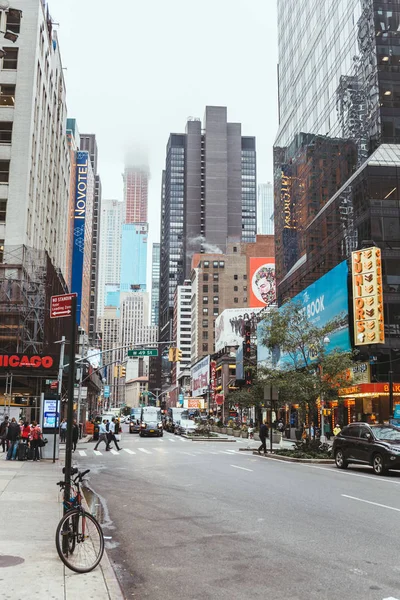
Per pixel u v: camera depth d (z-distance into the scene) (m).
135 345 36.72
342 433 23.20
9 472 18.94
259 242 158.00
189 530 10.08
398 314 46.47
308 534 9.53
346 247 54.28
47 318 51.06
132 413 70.12
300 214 71.25
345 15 60.91
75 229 101.12
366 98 54.84
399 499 13.55
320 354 30.33
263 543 8.91
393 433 21.30
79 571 6.70
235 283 156.62
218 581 6.93
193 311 167.12
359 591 6.45
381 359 44.94
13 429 24.91
